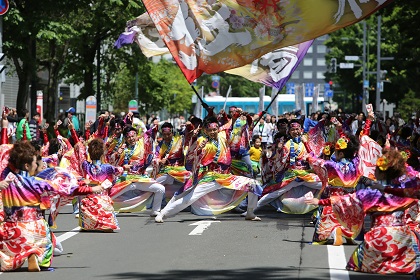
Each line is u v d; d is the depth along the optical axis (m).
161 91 67.25
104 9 42.06
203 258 14.15
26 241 12.55
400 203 11.93
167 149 21.84
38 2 36.66
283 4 17.41
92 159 17.41
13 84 62.06
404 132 23.61
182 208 19.39
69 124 17.38
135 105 49.22
